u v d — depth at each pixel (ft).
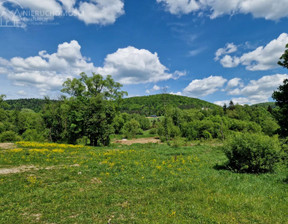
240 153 39.42
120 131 269.44
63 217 19.38
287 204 21.93
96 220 18.57
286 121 51.31
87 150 75.51
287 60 49.39
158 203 22.77
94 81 117.39
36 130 128.67
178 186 29.68
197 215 18.97
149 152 74.79
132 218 18.98
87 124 107.65
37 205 22.06
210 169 43.75
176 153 72.59
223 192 26.58
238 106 310.86
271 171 38.81
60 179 33.24
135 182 32.63
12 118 194.90
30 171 37.81
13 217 18.97
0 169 37.96
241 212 19.75
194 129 175.52
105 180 33.96
